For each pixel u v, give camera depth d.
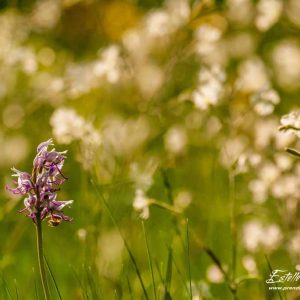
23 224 9.72
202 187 11.16
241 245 8.87
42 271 5.18
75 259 8.78
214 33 11.03
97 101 12.23
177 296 7.62
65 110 8.70
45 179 5.00
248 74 10.21
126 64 10.30
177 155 10.86
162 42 12.58
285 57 14.10
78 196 10.67
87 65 11.60
